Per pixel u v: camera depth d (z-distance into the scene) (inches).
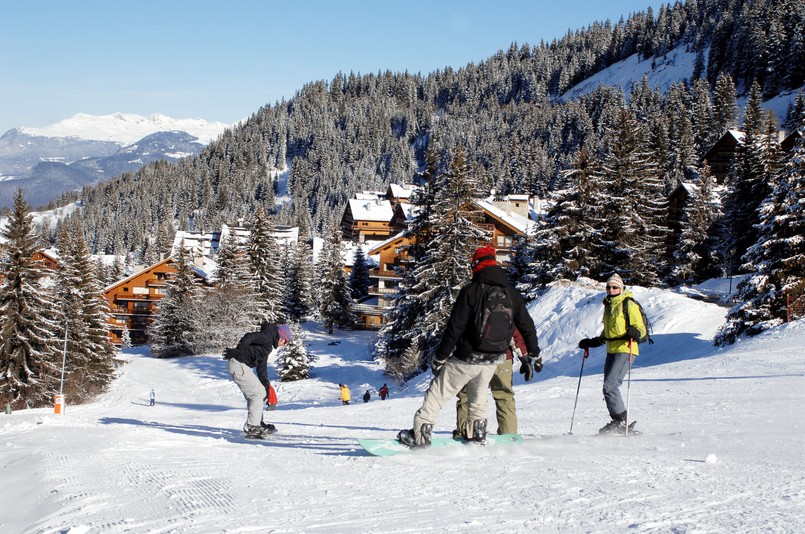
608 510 119.3
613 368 262.5
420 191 1736.0
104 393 1771.7
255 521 126.0
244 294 2561.5
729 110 4788.4
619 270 1740.9
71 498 163.9
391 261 3056.1
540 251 1801.2
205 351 2463.1
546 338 1109.1
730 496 128.9
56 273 1804.9
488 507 128.0
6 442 336.8
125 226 7770.7
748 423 266.2
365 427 367.2
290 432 351.3
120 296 3282.5
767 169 1999.3
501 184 5989.2
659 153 3599.9
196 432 374.3
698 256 2117.4
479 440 214.8
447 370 208.8
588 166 1747.0
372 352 2244.1
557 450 209.5
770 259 920.9
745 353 592.4
